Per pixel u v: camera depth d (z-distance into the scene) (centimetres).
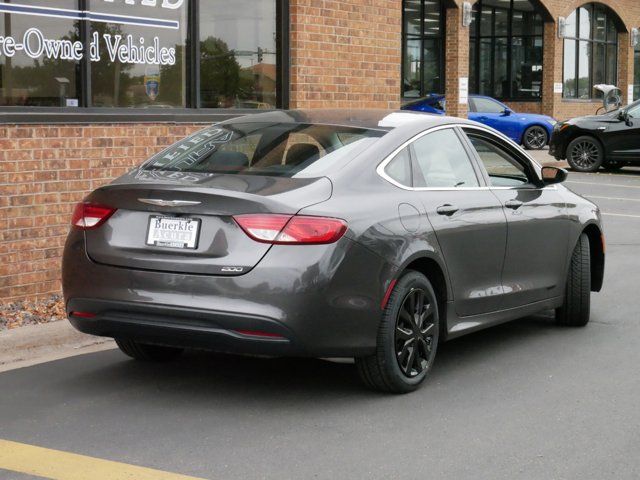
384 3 1223
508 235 646
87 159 859
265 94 1104
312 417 520
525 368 627
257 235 502
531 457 462
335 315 512
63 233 839
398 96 1256
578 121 2092
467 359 650
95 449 468
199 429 499
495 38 3350
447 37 2619
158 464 448
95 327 541
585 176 2022
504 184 676
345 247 513
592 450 472
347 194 536
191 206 513
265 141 589
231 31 1055
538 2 3106
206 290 505
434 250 571
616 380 600
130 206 530
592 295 873
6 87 820
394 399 555
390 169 571
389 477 435
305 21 1123
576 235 727
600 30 3506
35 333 673
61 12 862
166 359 637
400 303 548
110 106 914
